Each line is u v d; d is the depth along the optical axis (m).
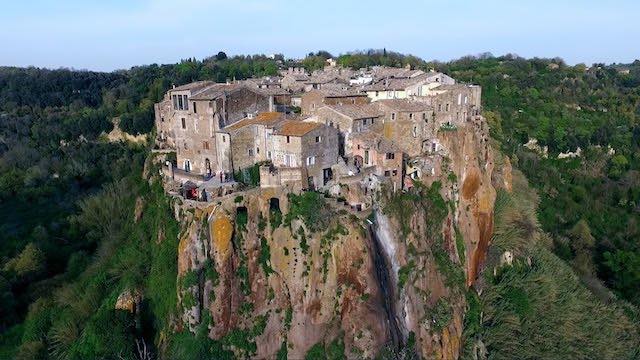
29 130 160.75
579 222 140.50
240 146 95.81
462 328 95.69
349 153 98.69
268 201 82.75
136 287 88.88
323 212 80.50
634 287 122.69
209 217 80.00
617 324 105.50
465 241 108.00
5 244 114.38
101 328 81.44
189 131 104.81
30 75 196.12
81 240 118.25
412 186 98.25
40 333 93.19
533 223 130.00
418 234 93.19
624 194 156.25
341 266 78.94
